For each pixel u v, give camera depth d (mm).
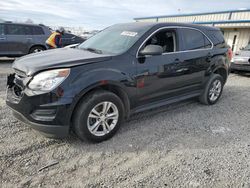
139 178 2438
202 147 3125
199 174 2531
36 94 2656
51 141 3115
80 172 2506
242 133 3607
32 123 2750
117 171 2545
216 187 2340
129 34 3662
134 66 3295
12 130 3357
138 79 3365
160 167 2643
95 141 3088
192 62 4176
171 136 3414
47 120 2693
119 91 3270
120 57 3191
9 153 2777
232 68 8570
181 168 2633
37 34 10195
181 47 4020
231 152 3014
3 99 4672
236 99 5496
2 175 2383
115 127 3254
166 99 3980
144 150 2998
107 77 2977
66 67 2756
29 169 2508
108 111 3162
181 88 4152
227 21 15836
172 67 3809
